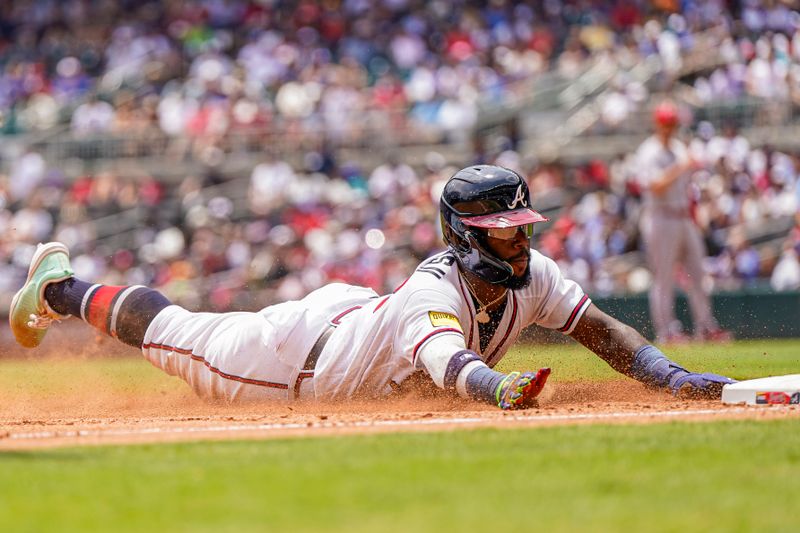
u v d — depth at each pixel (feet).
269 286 250.98
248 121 294.05
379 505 34.58
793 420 55.01
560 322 71.92
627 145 264.31
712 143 238.48
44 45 353.10
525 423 55.11
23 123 315.99
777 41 266.98
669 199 170.40
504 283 66.28
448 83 301.63
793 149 244.22
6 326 227.40
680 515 33.01
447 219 66.90
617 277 225.15
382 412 63.98
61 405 82.99
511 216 65.21
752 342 183.52
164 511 34.32
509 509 33.86
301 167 282.36
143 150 296.92
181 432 54.80
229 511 34.06
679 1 285.02
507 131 281.95
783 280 212.02
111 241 279.49
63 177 291.58
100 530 31.89
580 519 32.42
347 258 248.93
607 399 71.00
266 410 69.05
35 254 81.25
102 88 328.29
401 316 66.23
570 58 298.35
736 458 43.09
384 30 327.06
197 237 262.26
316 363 70.64
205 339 75.31
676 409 62.23
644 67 276.62
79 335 175.42
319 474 40.04
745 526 31.58
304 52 323.98
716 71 268.41
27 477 40.47
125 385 104.53
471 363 63.05
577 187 254.27
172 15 347.15
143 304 77.97
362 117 286.87
